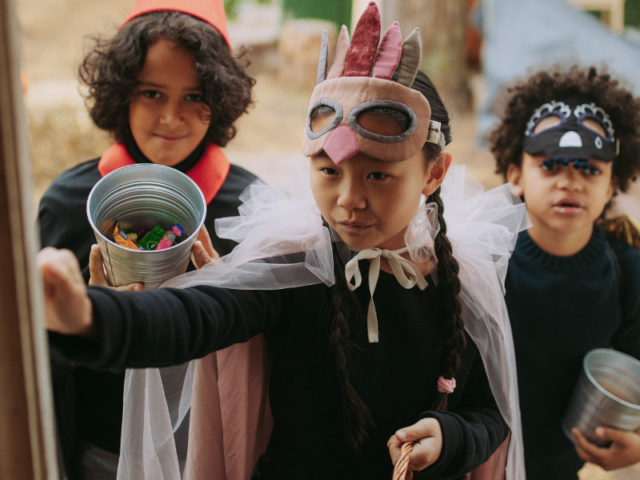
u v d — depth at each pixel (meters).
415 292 1.17
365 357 1.12
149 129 1.48
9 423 0.62
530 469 1.63
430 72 1.26
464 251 1.28
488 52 5.41
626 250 1.68
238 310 1.00
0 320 0.59
